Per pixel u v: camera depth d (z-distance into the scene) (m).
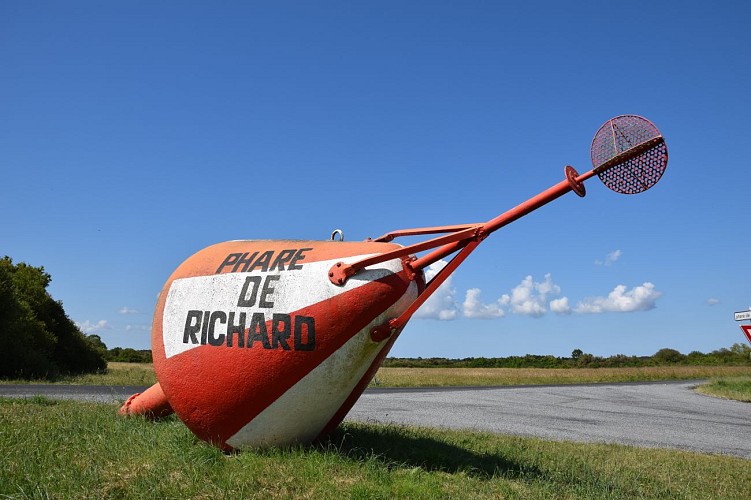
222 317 5.92
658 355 79.31
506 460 6.98
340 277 5.63
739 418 16.31
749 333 16.92
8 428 6.81
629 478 6.69
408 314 5.64
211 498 4.46
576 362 77.00
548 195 5.50
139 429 6.93
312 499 4.54
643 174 5.40
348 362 5.66
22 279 30.06
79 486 4.58
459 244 5.80
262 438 5.90
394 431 8.19
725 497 6.26
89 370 31.08
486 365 77.00
